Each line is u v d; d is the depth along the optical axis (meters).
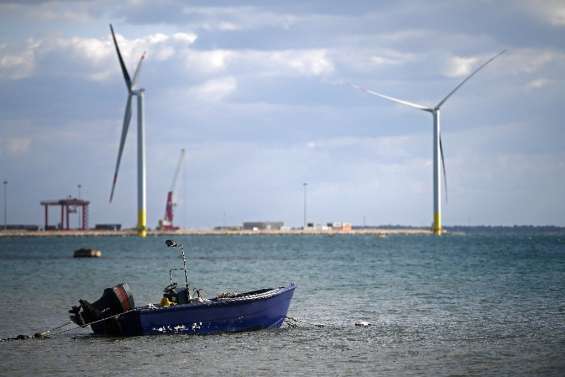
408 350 71.88
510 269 173.12
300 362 67.31
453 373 63.16
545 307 100.31
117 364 67.44
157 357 69.44
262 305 80.25
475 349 72.06
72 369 66.31
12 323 93.06
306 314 96.44
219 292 133.12
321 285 137.75
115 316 75.38
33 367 67.38
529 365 65.38
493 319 90.44
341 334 80.31
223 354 70.38
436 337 78.44
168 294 79.06
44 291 134.38
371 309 101.06
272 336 78.75
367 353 70.75
